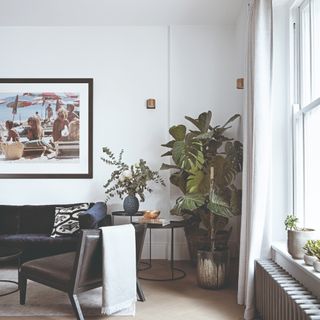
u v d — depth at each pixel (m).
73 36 4.93
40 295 3.29
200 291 3.45
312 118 2.75
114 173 4.60
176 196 4.82
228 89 4.87
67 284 2.70
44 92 4.92
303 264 2.25
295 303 1.90
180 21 4.78
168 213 4.84
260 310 2.62
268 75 2.83
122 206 4.86
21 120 4.92
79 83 4.91
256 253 2.79
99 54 4.94
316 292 2.08
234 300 3.20
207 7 4.39
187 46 4.90
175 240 4.84
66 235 4.21
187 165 3.95
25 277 3.01
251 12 3.06
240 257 3.07
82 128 4.90
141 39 4.93
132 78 4.93
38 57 4.95
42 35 4.94
